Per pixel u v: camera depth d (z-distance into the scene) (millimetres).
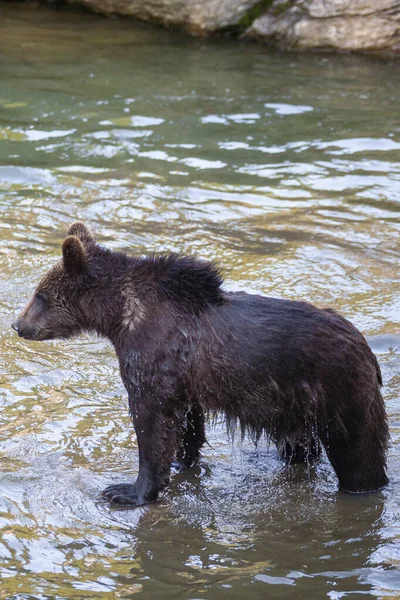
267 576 9219
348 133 23172
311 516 10438
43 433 11812
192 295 10438
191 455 11477
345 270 16516
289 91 26391
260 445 12039
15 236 17531
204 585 9062
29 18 34188
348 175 20672
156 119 23938
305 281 16016
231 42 31547
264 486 11094
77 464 11242
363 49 29750
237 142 22531
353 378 10125
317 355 10055
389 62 29234
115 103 25062
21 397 12672
